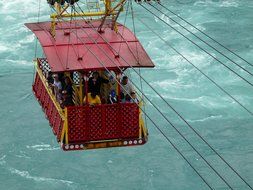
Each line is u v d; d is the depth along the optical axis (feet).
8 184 148.15
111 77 82.58
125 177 149.79
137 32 230.48
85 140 80.94
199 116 177.68
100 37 87.10
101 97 82.02
